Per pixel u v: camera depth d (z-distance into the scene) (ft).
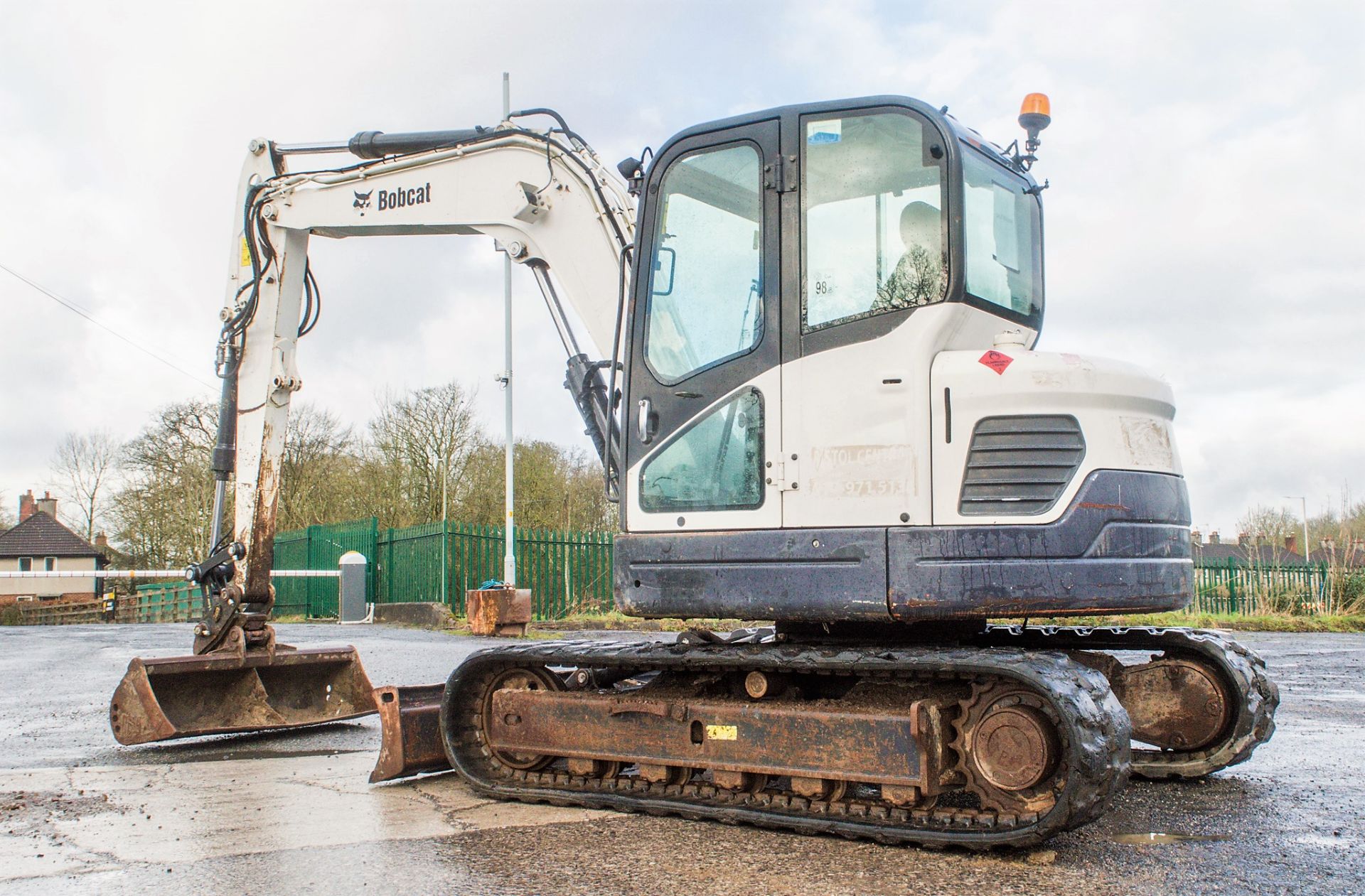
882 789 14.10
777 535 14.96
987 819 13.26
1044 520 14.02
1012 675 13.28
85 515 169.78
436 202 22.89
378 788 17.83
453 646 45.80
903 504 14.35
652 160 17.24
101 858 13.23
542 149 21.62
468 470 106.93
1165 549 14.71
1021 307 16.83
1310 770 19.07
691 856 13.25
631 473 16.53
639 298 16.96
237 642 23.75
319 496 115.44
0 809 16.19
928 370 14.61
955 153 14.98
